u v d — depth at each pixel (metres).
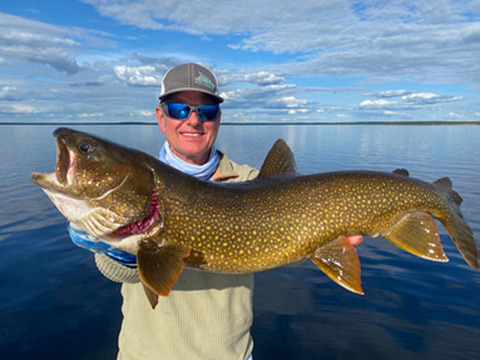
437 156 7.08
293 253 0.75
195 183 0.73
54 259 1.85
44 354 1.14
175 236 0.69
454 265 1.84
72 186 0.62
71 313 1.37
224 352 0.74
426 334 1.27
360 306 1.46
